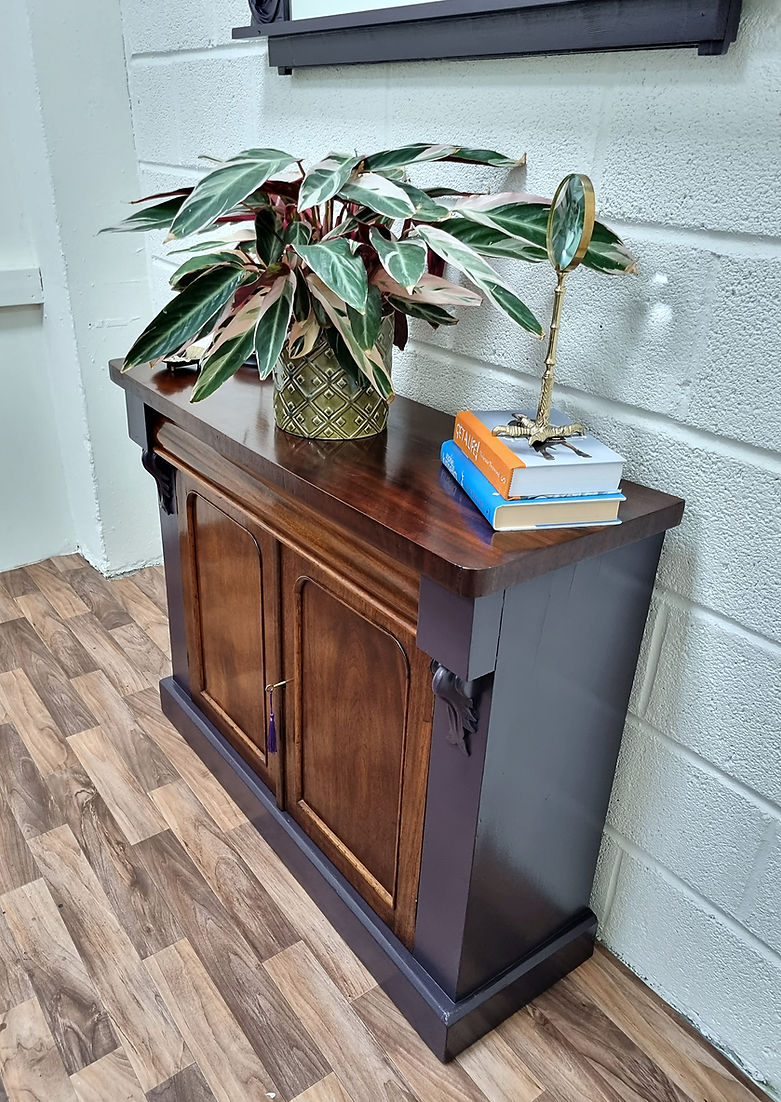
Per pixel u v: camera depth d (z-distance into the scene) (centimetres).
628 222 88
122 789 147
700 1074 105
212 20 142
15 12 161
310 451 98
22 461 216
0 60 174
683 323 85
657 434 92
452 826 92
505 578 72
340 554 96
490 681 80
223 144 152
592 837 111
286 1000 111
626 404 94
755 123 74
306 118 129
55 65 165
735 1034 105
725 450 86
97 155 178
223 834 138
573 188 74
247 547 119
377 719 102
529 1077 103
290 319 87
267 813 133
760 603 87
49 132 169
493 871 95
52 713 168
